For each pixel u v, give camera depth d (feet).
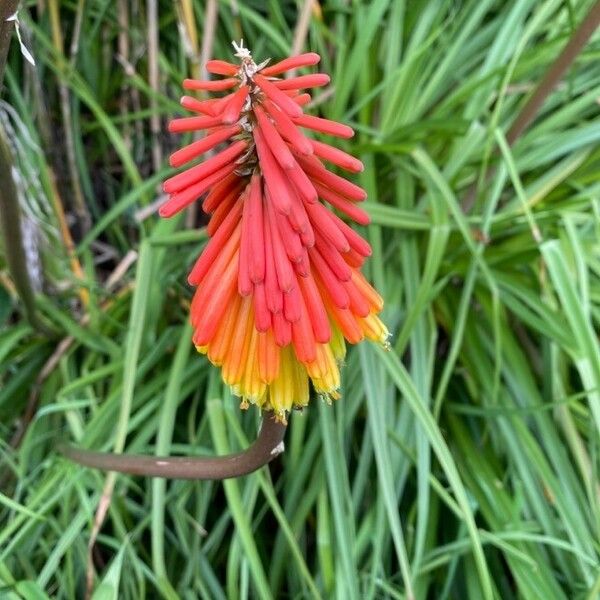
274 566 1.69
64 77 2.02
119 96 2.31
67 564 1.57
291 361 1.04
